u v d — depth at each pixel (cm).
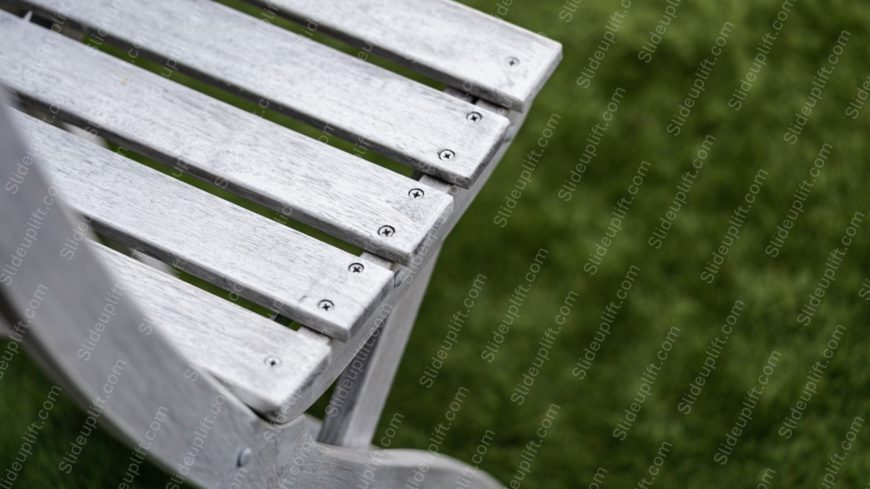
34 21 480
